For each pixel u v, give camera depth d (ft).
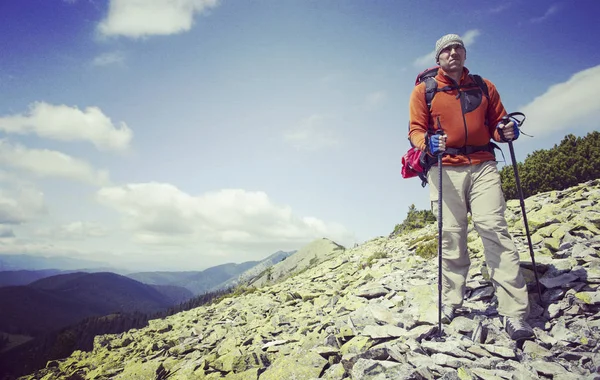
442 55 13.61
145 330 41.27
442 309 14.29
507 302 12.75
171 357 25.13
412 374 9.52
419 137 13.74
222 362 17.25
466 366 10.12
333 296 27.63
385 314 15.89
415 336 12.56
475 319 13.56
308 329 19.44
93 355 36.01
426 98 14.11
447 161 13.84
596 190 27.63
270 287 54.75
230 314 37.22
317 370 12.73
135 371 22.71
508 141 13.58
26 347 633.20
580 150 68.23
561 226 20.77
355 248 75.20
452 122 13.62
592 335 11.24
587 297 12.87
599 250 16.97
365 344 12.99
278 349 17.75
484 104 13.62
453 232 14.02
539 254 19.04
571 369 9.94
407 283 21.74
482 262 20.74
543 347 11.28
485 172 13.53
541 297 14.29
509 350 10.73
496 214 13.10
